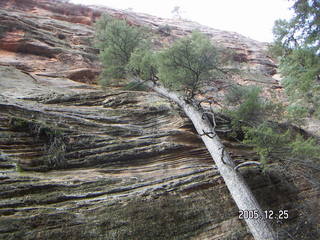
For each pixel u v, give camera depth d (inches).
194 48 341.4
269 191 303.6
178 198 261.6
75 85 473.1
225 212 262.5
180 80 374.9
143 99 417.4
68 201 231.3
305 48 402.6
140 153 303.4
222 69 376.2
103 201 239.1
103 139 310.3
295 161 292.8
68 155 281.6
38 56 551.5
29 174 247.3
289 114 387.9
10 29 577.0
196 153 324.8
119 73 488.7
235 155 341.4
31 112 314.8
